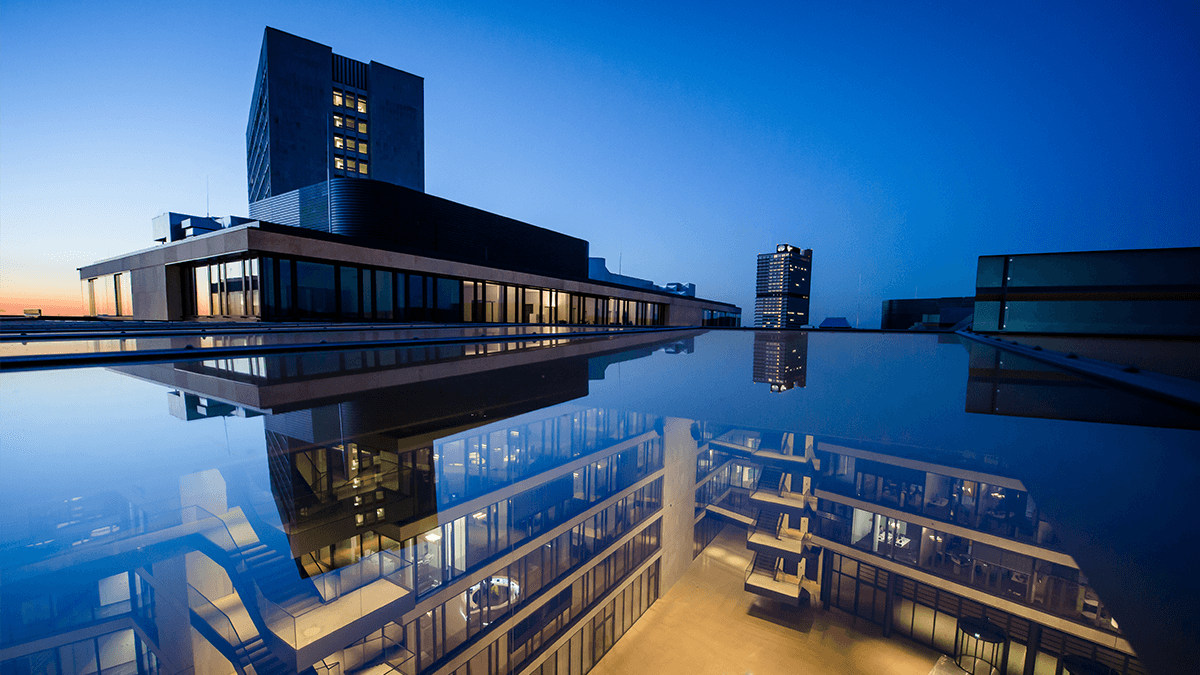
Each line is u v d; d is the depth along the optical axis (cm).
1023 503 142
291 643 100
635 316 3950
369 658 117
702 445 219
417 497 153
